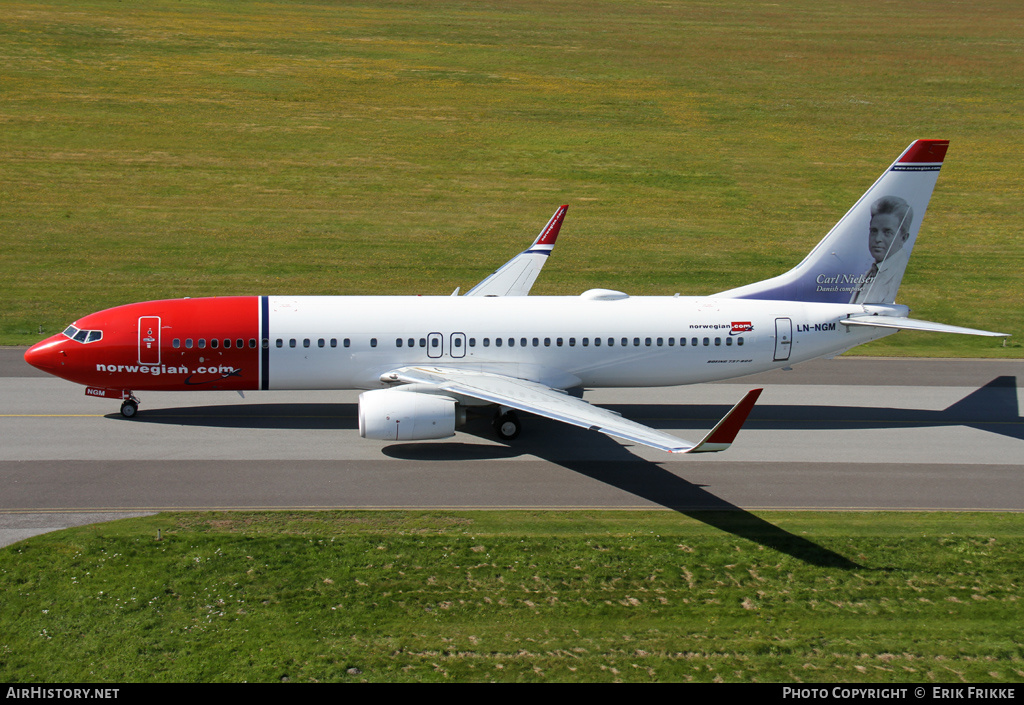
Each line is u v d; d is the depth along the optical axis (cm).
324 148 10931
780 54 15712
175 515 3444
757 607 2844
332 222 9069
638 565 3100
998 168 10931
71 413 4775
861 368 6078
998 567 3130
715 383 5703
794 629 2722
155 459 4088
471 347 4647
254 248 8362
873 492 3869
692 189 10238
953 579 3039
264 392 5294
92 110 11488
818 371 5997
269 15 16825
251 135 11150
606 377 4784
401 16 17525
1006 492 3894
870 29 17738
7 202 8981
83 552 3084
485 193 9956
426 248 8538
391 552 3152
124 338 4506
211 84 12738
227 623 2673
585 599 2861
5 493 3634
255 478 3878
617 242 8831
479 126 11881
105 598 2788
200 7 16962
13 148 10219
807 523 3500
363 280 7750
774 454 4362
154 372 4547
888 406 5247
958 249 8856
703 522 3497
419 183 10131
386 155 10844
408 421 4103
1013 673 2527
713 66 14912
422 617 2733
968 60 15325
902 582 3014
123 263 7869
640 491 3831
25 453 4125
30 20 14712
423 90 13100
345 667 2480
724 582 2995
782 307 4881
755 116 12619
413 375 4447
